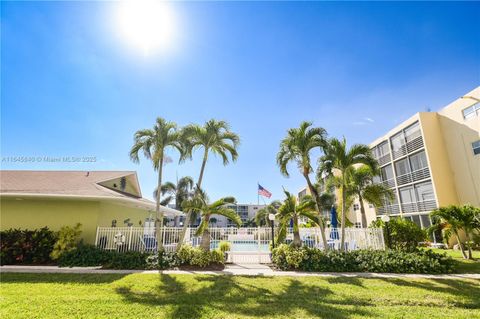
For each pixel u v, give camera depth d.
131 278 8.46
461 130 19.47
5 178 15.38
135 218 19.69
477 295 6.52
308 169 11.97
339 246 13.28
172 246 12.38
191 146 12.28
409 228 12.36
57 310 5.25
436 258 10.02
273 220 13.12
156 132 11.79
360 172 15.86
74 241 11.88
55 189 13.55
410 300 6.11
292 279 8.42
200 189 12.22
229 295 6.53
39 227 13.02
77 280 8.16
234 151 12.58
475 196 18.28
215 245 14.20
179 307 5.53
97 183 15.61
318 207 11.70
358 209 32.75
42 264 11.27
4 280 8.17
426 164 21.61
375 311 5.34
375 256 10.31
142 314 5.11
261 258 12.87
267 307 5.61
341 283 7.86
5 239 11.52
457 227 12.41
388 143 26.88
